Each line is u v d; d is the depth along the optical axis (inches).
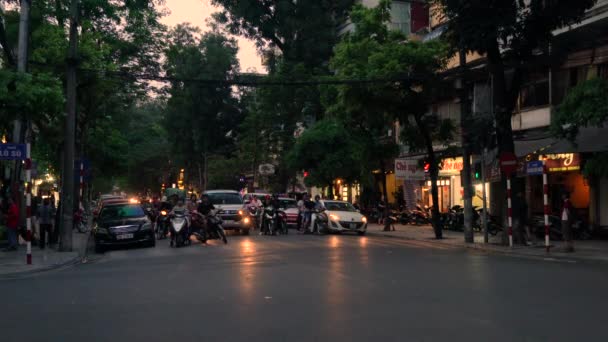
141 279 483.5
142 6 960.9
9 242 797.9
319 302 360.5
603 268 529.0
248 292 401.4
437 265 550.6
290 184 2090.3
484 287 414.3
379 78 875.4
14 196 847.1
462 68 830.5
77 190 1211.2
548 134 903.1
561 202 986.1
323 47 1764.3
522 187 1051.3
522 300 363.6
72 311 351.9
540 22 717.3
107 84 1053.2
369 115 974.4
